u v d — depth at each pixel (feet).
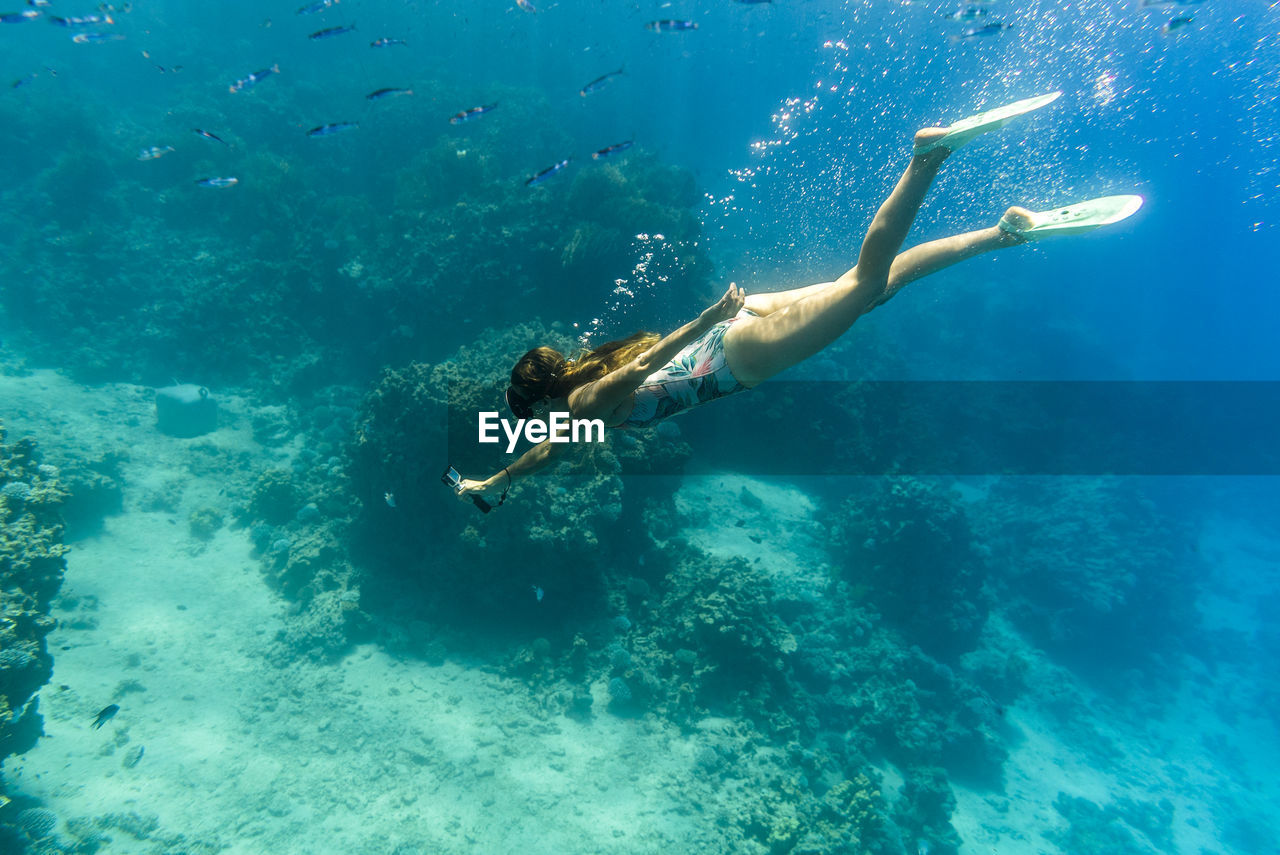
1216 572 112.37
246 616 52.80
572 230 77.10
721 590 55.62
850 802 48.03
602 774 45.09
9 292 76.79
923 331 143.23
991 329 148.56
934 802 55.31
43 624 32.32
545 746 46.21
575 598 56.13
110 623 48.96
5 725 29.17
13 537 32.96
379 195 103.76
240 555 58.54
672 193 100.27
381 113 109.91
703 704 52.13
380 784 41.93
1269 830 70.28
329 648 49.96
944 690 67.00
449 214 79.61
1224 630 100.12
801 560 73.82
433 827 39.91
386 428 53.83
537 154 114.52
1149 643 92.27
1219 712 86.84
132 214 88.94
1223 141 184.03
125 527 57.67
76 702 42.09
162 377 77.30
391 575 56.24
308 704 46.34
